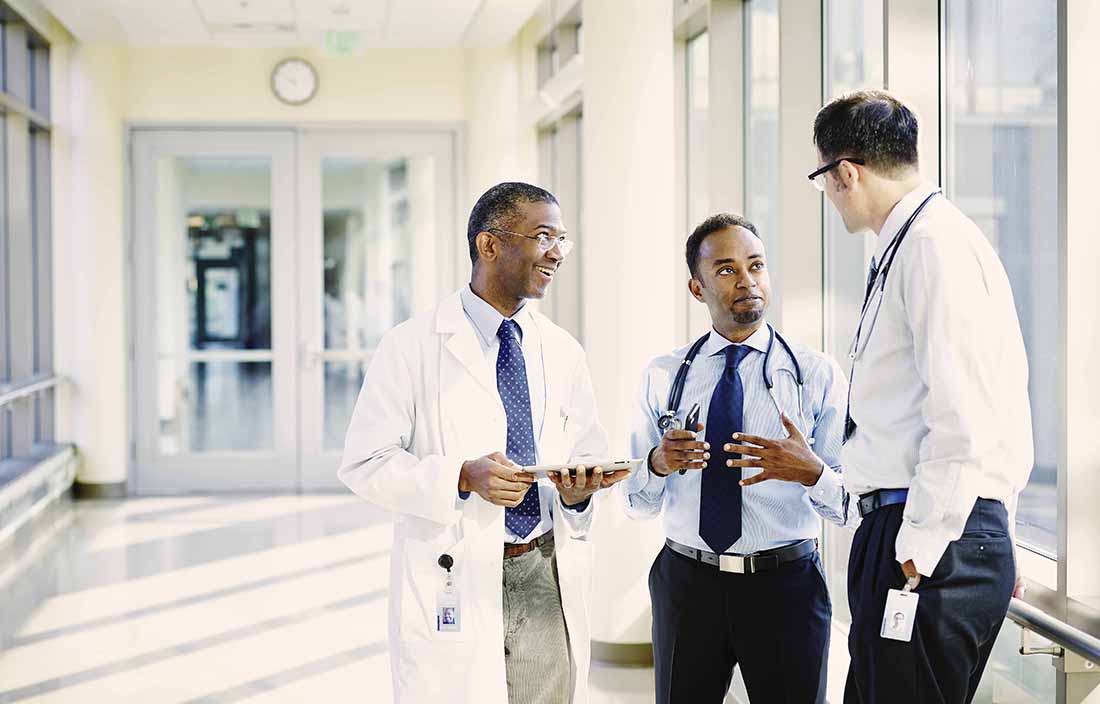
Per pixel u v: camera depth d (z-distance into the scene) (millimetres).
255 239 9078
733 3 4629
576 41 7305
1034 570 2604
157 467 8992
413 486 2389
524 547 2502
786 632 2596
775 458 2430
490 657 2426
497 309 2549
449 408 2500
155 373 8961
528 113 8031
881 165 2119
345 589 5965
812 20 3816
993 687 2988
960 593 1996
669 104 4641
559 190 7570
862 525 2162
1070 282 2295
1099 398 2305
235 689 4438
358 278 9180
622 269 4598
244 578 6195
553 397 2588
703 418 2693
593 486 2371
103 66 8539
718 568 2639
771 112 4344
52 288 8562
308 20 7836
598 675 4590
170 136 8898
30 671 4637
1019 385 2029
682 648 2697
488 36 8336
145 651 4914
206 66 8891
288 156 9039
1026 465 2043
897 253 2076
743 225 2699
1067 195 2277
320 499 8656
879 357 2105
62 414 8578
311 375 9133
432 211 9164
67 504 8391
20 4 7305
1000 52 2826
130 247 8891
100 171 8547
